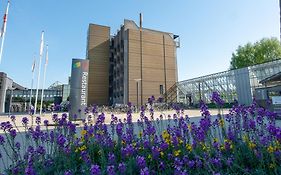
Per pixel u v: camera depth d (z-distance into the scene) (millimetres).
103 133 4930
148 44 54438
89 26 59906
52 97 74625
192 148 3828
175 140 4129
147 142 4258
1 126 4266
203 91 46750
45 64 28906
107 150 4555
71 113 14000
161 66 54781
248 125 4340
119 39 57906
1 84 47312
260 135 4039
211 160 3186
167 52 56656
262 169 3250
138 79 50062
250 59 57312
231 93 40031
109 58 61156
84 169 3637
